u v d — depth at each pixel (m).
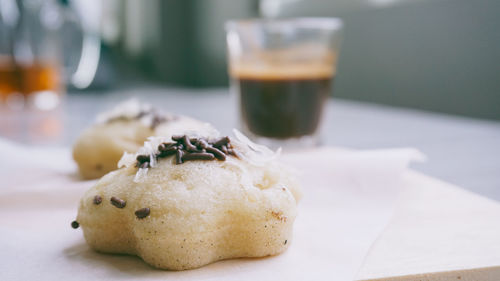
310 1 0.63
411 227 0.27
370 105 0.56
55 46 0.54
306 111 0.38
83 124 0.45
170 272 0.24
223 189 0.25
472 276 0.24
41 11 0.53
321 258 0.25
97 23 0.66
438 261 0.24
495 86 0.44
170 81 0.80
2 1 0.52
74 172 0.33
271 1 0.72
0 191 0.29
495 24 0.43
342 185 0.30
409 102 0.51
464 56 0.46
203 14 0.74
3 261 0.25
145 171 0.26
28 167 0.33
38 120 0.47
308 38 0.38
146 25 0.88
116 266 0.25
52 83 0.54
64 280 0.23
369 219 0.28
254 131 0.39
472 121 0.45
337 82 0.61
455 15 0.46
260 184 0.26
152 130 0.33
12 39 0.52
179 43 0.77
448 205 0.29
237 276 0.24
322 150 0.37
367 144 0.39
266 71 0.38
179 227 0.24
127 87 0.75
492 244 0.25
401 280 0.23
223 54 0.75
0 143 0.35
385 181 0.30
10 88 0.53
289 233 0.25
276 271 0.24
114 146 0.32
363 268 0.24
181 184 0.25
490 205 0.29
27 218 0.28
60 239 0.26
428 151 0.37
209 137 0.27
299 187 0.28
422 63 0.49
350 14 0.57
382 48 0.53
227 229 0.25
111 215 0.25
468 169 0.33
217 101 0.58
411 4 0.50
